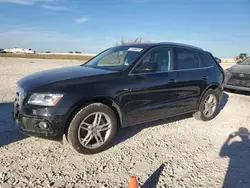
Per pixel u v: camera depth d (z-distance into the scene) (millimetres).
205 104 5758
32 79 3986
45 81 3768
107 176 3254
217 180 3238
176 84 4883
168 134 4875
